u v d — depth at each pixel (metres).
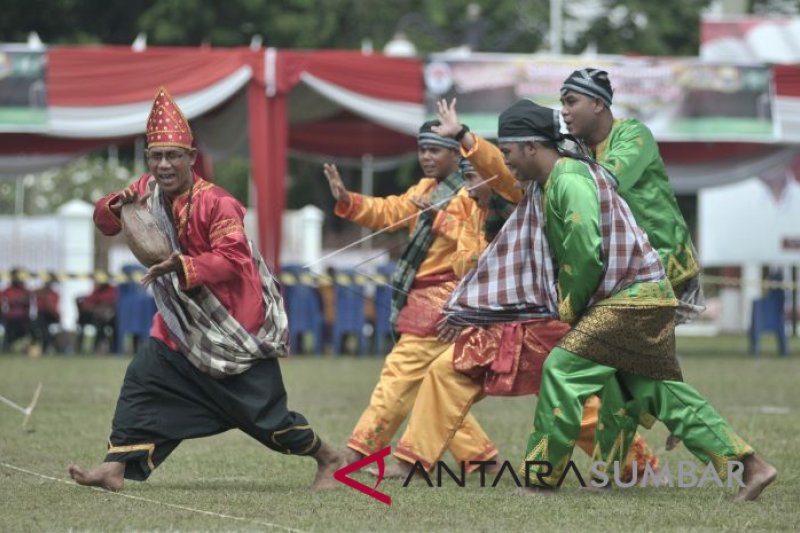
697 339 65.88
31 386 34.06
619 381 16.98
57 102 44.75
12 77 44.62
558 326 17.95
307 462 20.44
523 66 46.28
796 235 58.25
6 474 18.47
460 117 46.12
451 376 18.38
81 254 57.47
